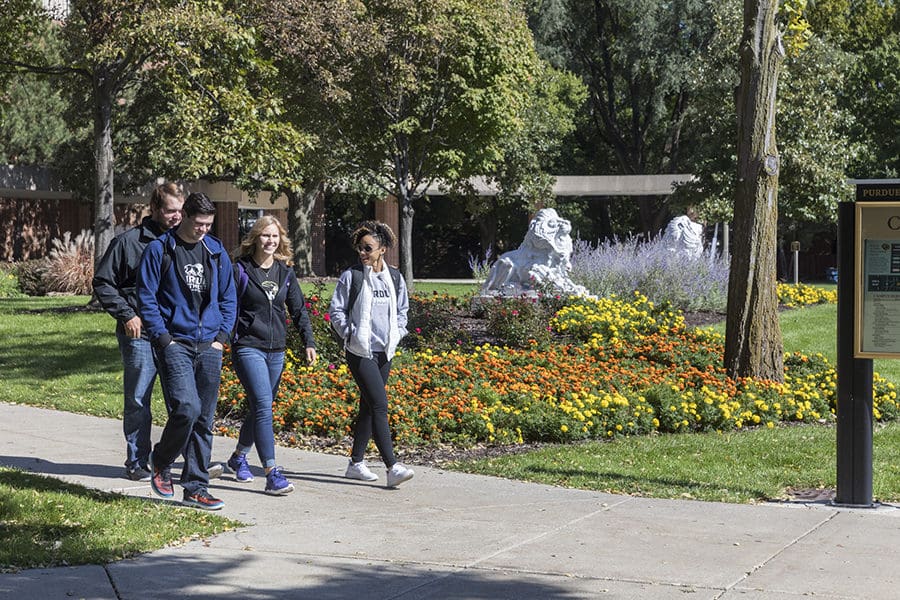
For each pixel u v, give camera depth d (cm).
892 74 4469
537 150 4322
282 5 2080
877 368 1535
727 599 491
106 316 1956
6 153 3631
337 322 741
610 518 655
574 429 959
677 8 4569
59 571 518
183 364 659
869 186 692
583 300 1767
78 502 652
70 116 3328
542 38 4688
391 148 2934
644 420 1009
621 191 4581
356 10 2338
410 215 2981
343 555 566
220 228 4544
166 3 1911
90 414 1091
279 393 1052
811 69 3069
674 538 605
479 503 698
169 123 2088
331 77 2322
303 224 4231
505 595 496
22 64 2216
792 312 2152
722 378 1205
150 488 725
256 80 2208
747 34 1203
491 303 1722
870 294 691
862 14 4928
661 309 1802
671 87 4806
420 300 1650
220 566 538
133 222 4425
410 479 755
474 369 1217
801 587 509
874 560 559
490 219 5269
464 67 2728
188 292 664
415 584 513
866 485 702
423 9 2597
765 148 1210
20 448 873
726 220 3281
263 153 2036
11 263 3481
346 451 905
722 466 835
